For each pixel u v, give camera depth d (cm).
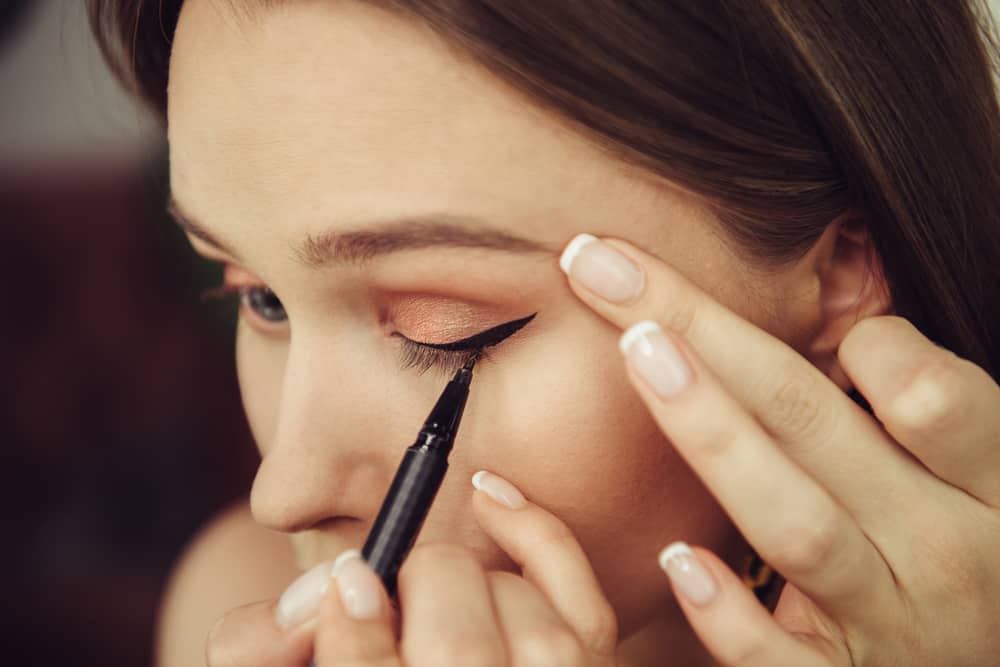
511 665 29
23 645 64
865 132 34
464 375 31
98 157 65
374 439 33
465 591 29
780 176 32
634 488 32
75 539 65
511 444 32
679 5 30
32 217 65
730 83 31
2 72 65
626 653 41
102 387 66
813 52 32
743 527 31
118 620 65
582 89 30
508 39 29
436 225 30
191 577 50
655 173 31
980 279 37
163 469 66
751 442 30
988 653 33
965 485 32
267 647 31
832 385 32
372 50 30
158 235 65
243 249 32
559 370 31
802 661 31
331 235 30
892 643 32
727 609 31
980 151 37
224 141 31
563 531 31
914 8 35
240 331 40
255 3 30
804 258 34
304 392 32
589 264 30
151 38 39
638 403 32
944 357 32
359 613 28
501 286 31
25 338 65
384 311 32
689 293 31
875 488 32
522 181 30
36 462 65
